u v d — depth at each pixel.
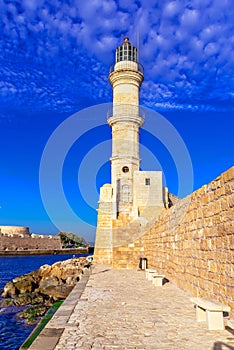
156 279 13.07
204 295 9.07
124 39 33.81
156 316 7.77
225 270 7.46
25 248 90.69
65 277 26.48
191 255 10.60
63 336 6.20
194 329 6.57
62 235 104.62
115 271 19.88
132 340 5.91
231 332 6.34
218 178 8.05
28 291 23.58
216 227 8.12
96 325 6.98
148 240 20.77
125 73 32.56
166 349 5.38
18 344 13.46
